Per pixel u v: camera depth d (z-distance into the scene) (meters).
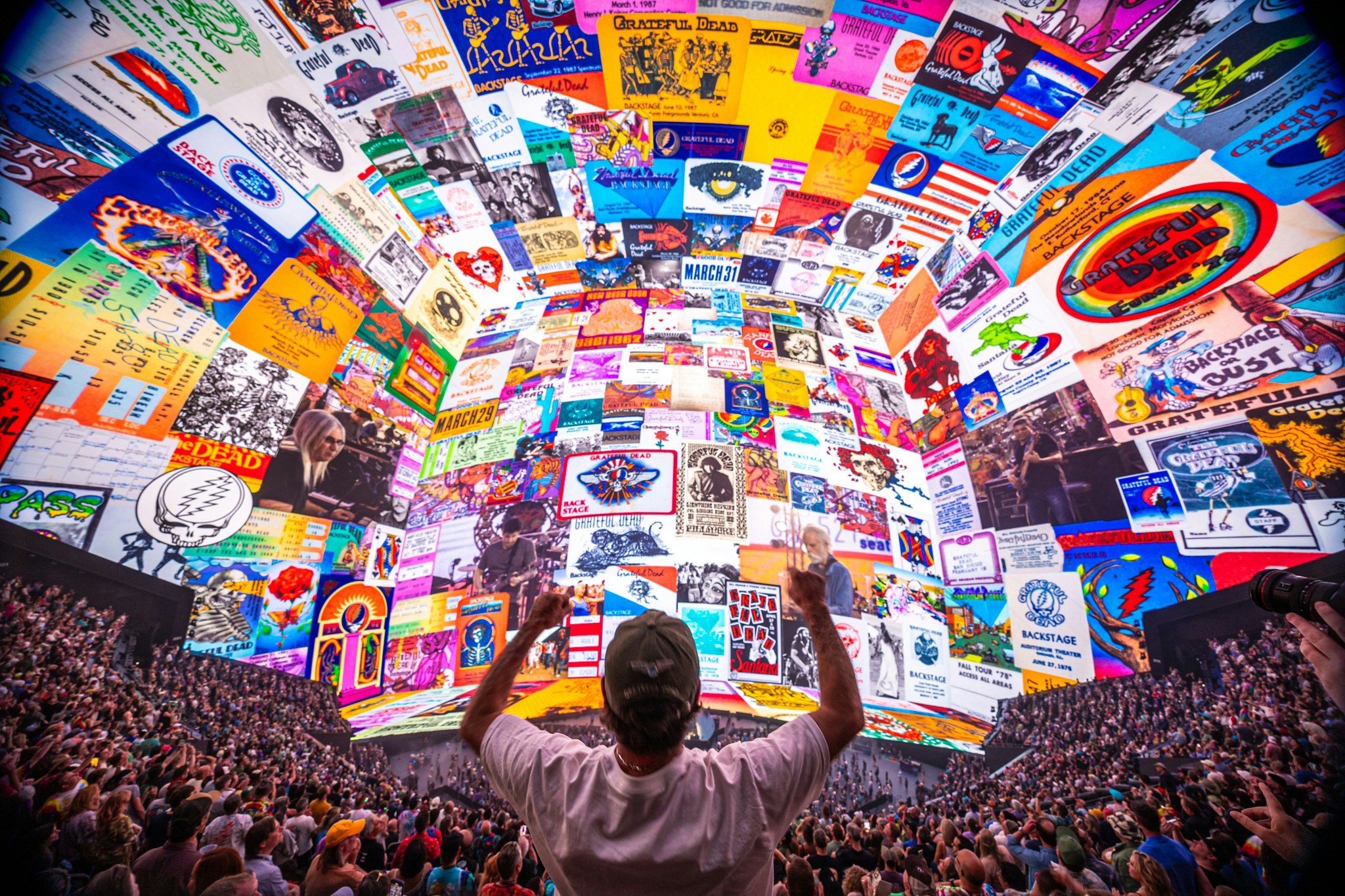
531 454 11.77
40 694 5.71
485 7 8.80
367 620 10.12
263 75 8.70
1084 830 5.52
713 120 10.63
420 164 10.95
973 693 9.83
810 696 9.32
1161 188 8.92
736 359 13.00
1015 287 11.02
